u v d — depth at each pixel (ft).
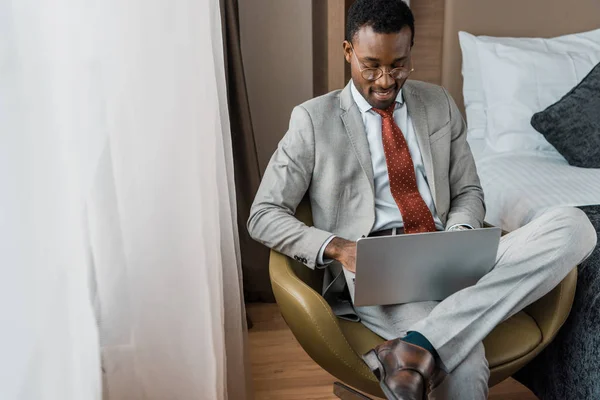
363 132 5.54
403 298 4.91
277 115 9.09
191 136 4.17
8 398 1.90
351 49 5.47
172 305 4.31
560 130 7.84
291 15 8.70
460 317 4.68
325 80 7.85
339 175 5.47
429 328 4.62
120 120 3.81
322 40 7.92
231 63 7.61
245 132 7.84
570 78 8.47
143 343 4.26
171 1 4.00
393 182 5.53
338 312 5.42
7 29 1.93
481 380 4.65
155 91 4.00
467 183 5.94
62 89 2.69
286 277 4.99
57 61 2.61
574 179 7.36
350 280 5.24
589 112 7.75
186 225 4.24
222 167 5.21
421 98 5.81
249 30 8.73
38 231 2.13
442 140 5.76
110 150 3.68
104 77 3.55
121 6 3.69
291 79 8.96
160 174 4.11
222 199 5.24
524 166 7.82
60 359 2.36
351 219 5.53
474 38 8.79
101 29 3.42
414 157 5.70
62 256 2.42
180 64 4.08
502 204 7.24
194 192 4.23
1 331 1.87
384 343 4.65
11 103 1.94
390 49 5.09
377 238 4.51
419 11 8.89
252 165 7.98
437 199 5.67
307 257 5.16
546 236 4.94
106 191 3.71
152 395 4.34
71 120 2.85
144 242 4.14
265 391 6.58
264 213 5.37
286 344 7.49
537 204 6.73
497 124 8.48
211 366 4.45
